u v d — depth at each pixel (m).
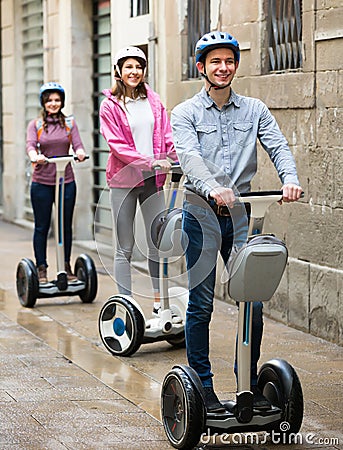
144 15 9.62
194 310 4.76
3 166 14.86
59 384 5.88
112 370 6.20
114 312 6.62
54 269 10.04
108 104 6.88
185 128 4.73
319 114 6.90
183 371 4.63
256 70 7.76
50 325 7.54
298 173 7.19
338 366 6.25
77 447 4.74
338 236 6.75
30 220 14.06
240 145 4.78
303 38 7.03
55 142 8.41
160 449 4.71
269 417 4.64
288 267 7.36
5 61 14.45
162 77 9.34
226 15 8.17
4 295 8.77
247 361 4.56
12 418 5.21
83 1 11.67
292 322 7.36
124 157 6.67
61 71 11.99
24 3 13.75
